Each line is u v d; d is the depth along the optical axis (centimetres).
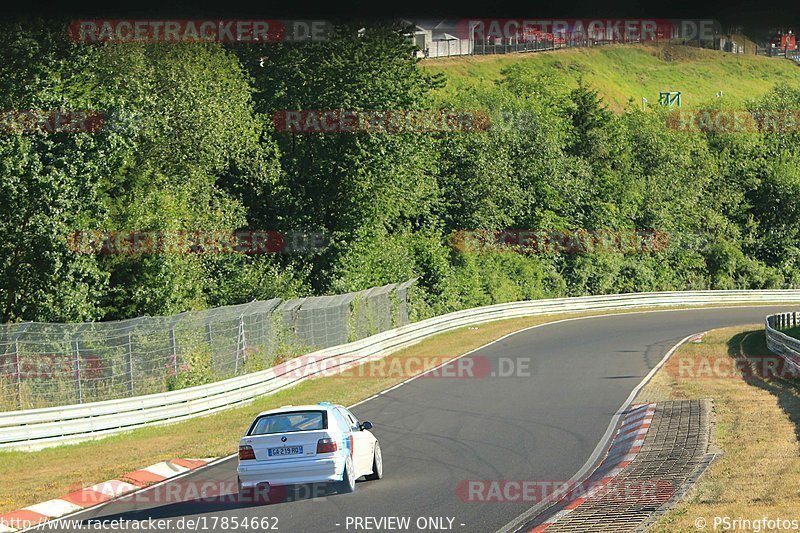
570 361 13375
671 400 8838
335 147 19350
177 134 15275
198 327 11175
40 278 11875
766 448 5828
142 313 13412
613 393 10069
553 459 6488
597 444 7081
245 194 19225
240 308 11438
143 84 14562
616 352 14362
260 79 19250
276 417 5556
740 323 19812
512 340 16662
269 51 19338
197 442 8075
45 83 12175
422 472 6188
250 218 19162
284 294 16412
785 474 4925
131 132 12550
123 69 14500
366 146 18962
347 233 19050
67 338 11350
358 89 18925
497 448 7044
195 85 15638
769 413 7375
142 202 13825
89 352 11269
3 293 11788
